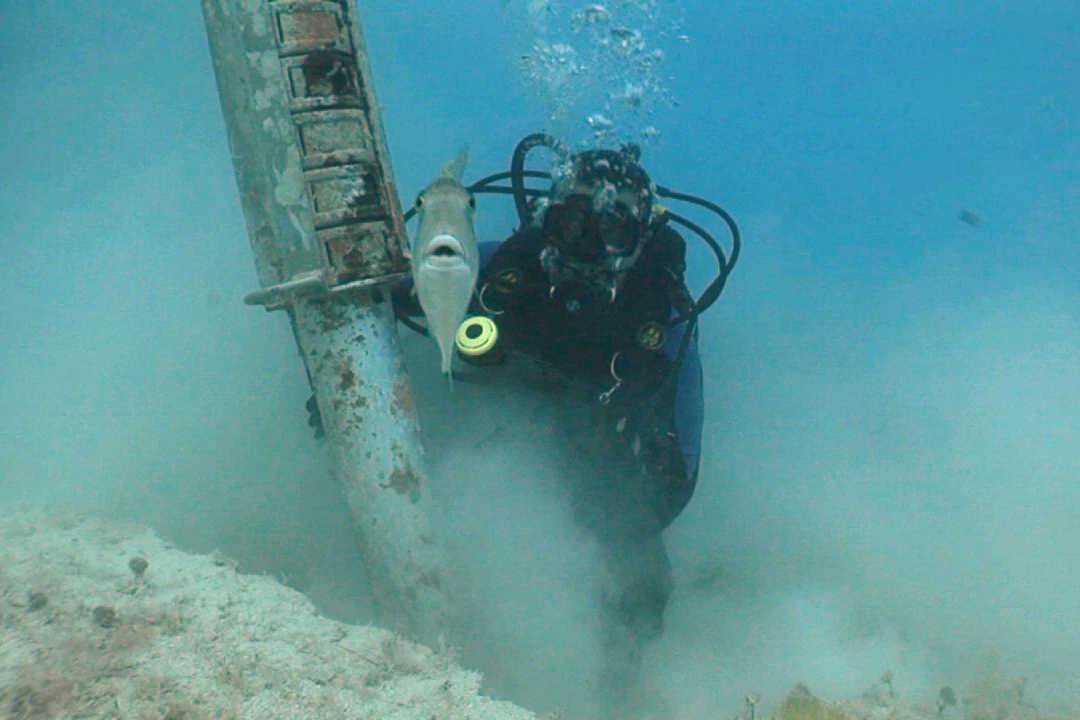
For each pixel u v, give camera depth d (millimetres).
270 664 2107
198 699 1836
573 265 2932
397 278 2729
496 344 2996
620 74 5160
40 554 2574
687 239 6746
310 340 2744
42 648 1926
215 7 2602
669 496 3396
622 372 3092
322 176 2582
